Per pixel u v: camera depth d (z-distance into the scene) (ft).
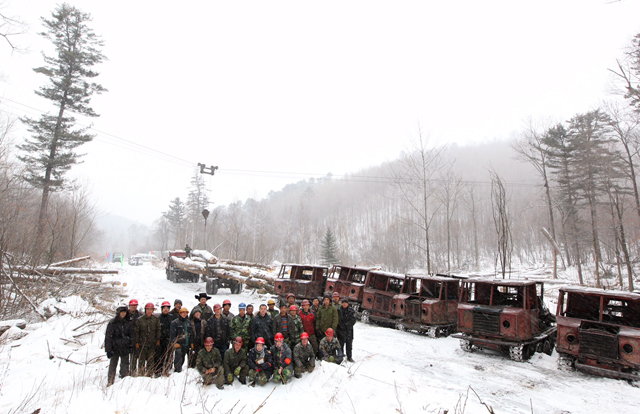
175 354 22.76
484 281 34.68
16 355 28.25
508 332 31.09
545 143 115.24
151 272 119.34
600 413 20.26
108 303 48.47
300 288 53.47
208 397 19.76
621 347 25.64
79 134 86.38
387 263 171.32
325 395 20.43
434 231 187.93
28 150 81.87
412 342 36.22
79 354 28.63
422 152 84.17
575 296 32.99
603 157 87.20
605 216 99.04
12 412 17.66
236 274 66.95
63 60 86.84
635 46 59.77
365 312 47.29
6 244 42.83
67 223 83.97
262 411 18.48
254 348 22.71
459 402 20.86
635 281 90.33
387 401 20.03
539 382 25.39
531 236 171.22
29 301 39.29
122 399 17.87
